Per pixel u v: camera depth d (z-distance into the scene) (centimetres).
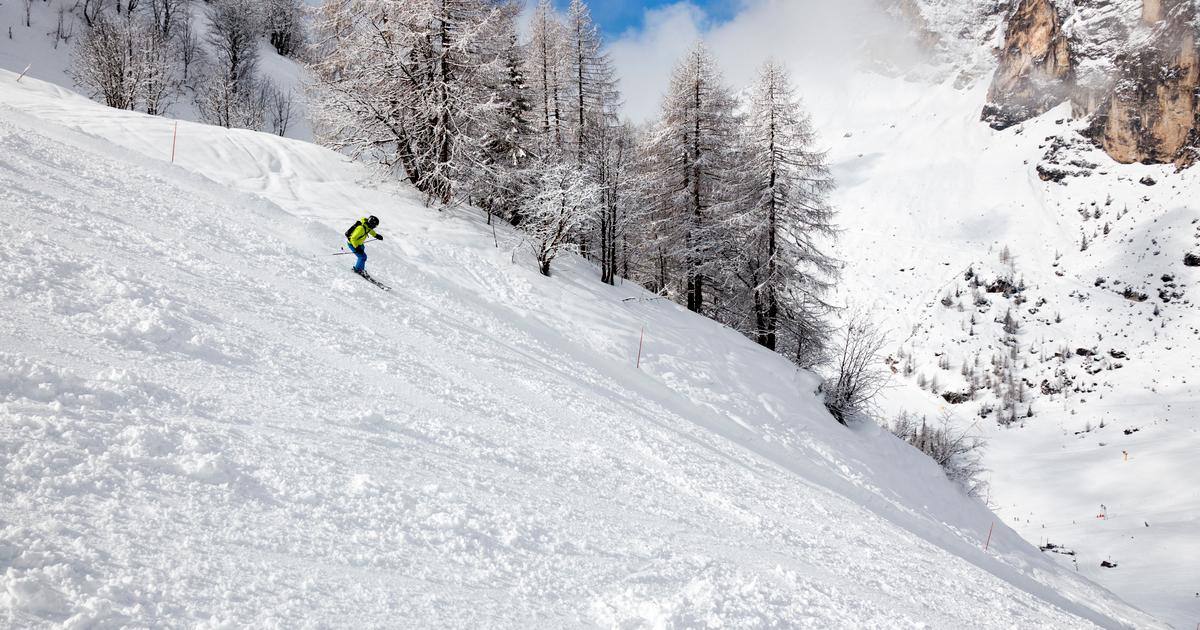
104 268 698
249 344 661
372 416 576
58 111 1858
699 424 1332
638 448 858
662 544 522
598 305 1894
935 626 548
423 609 321
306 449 462
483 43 2317
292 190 1877
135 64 3566
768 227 2491
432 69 2267
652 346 1783
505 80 2623
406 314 1105
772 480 1012
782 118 2433
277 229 1311
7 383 389
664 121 2688
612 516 555
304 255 1198
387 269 1424
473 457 577
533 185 2209
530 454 648
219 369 567
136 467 356
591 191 1966
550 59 3128
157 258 827
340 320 911
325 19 2288
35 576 250
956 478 2094
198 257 910
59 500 303
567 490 582
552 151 2541
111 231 855
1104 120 18450
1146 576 5175
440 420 650
